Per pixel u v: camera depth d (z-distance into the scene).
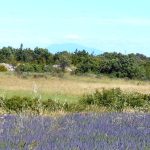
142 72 72.75
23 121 15.45
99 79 64.56
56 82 53.94
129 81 63.47
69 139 12.45
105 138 12.88
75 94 36.72
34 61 100.88
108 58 86.00
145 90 39.53
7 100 22.05
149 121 16.84
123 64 73.06
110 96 24.80
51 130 13.94
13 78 56.59
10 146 11.40
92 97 25.31
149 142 12.30
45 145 11.53
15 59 101.94
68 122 15.63
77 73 74.50
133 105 24.92
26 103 21.50
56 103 22.62
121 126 15.34
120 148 11.41
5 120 15.77
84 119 16.66
